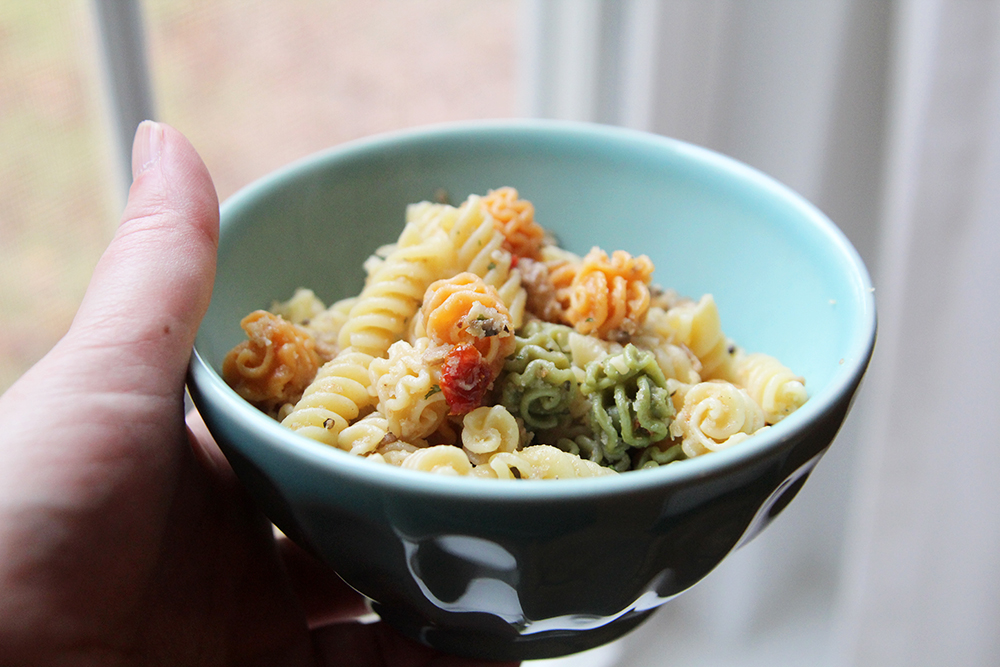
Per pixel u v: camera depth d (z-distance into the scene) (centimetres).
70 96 38
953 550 44
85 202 40
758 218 30
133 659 28
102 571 26
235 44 41
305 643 33
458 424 26
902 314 42
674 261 31
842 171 45
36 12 37
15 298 40
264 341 26
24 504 25
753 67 42
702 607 53
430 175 32
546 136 32
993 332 41
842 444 51
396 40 43
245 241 29
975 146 39
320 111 43
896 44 42
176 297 26
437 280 27
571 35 43
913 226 41
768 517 24
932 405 43
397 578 23
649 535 22
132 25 38
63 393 25
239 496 31
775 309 29
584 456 26
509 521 21
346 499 22
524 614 23
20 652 25
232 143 42
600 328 27
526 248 29
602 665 52
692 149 31
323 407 26
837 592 55
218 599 30
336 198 31
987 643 45
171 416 26
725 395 26
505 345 25
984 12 37
